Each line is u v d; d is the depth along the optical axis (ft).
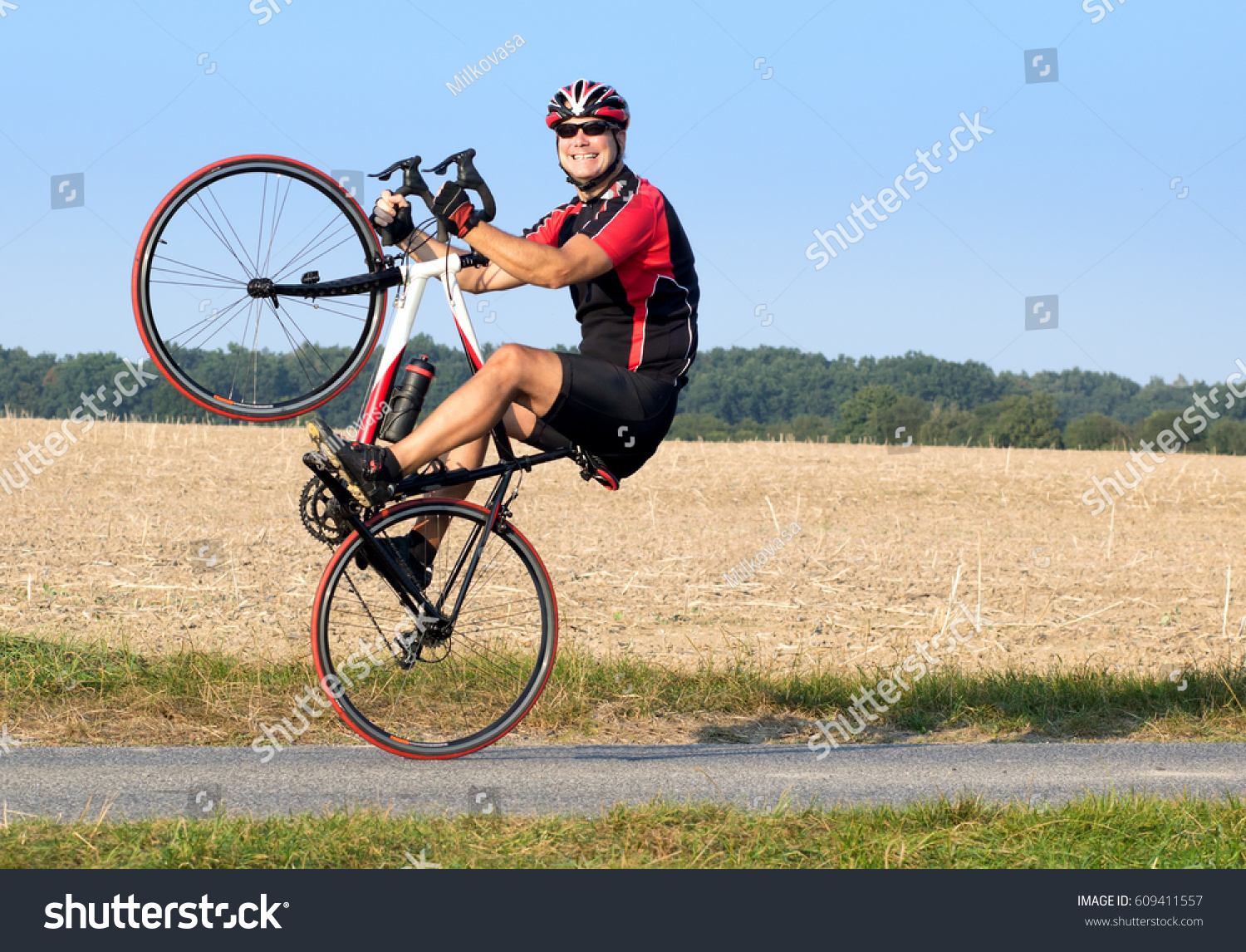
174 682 24.49
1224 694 27.76
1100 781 20.31
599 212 18.88
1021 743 24.91
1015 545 65.77
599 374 18.66
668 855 15.23
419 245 19.04
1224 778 20.66
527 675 26.48
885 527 72.95
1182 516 84.89
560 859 14.92
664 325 19.56
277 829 15.20
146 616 35.63
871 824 16.60
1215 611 45.85
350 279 18.53
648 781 19.38
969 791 18.99
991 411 238.07
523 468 20.03
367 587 42.32
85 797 16.96
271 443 111.04
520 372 18.13
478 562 20.03
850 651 35.83
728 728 25.39
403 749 20.06
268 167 18.03
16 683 23.62
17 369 235.20
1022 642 38.47
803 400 322.14
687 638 36.96
